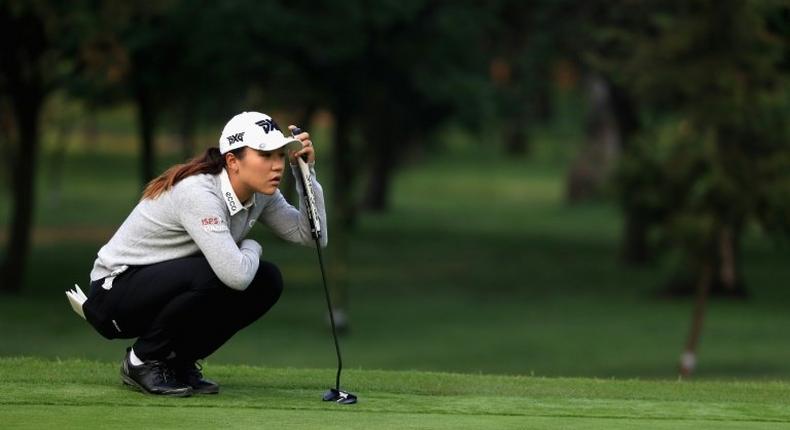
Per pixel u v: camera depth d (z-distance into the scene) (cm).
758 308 10619
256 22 9350
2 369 2719
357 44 9819
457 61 10569
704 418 2389
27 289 10369
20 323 8712
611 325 9562
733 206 7362
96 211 16112
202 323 2391
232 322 2423
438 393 2633
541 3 10850
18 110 10088
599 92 17938
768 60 7275
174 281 2341
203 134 17812
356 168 15062
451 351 8231
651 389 2755
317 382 2714
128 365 2438
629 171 7562
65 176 19462
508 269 12781
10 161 14475
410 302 10619
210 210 2319
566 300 10900
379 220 16688
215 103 12425
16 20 9131
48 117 14650
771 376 7338
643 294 11306
